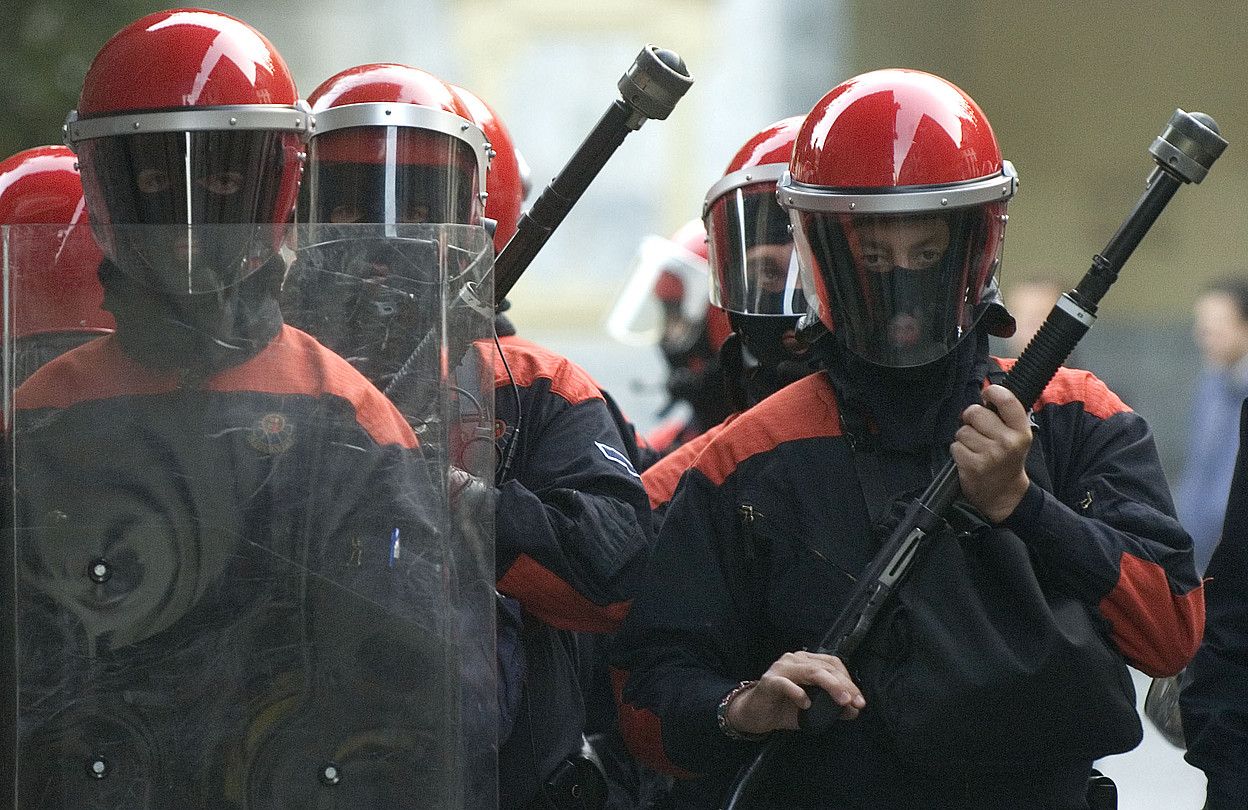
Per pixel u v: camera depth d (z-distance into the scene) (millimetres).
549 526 9180
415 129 9148
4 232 7031
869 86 8484
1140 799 20891
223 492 6965
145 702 6941
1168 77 54719
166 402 6992
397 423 7059
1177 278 54594
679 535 8742
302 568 6969
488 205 10812
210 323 7004
